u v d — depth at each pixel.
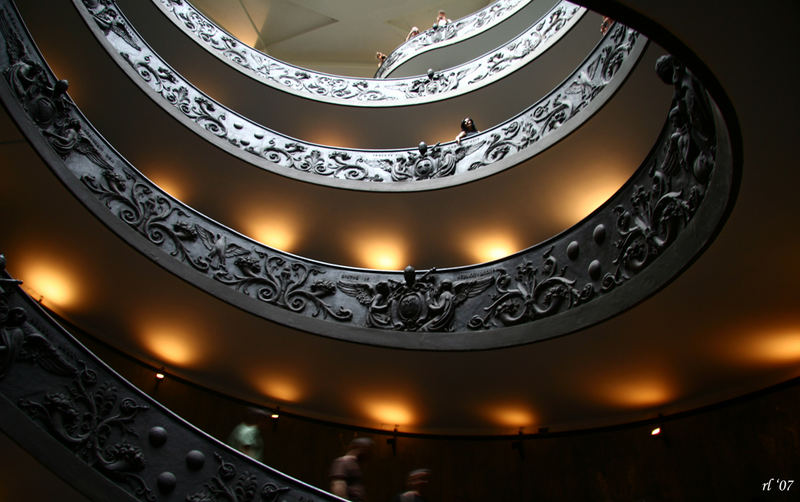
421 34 15.97
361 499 5.96
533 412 9.10
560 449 8.95
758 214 5.21
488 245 10.83
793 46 3.71
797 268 5.64
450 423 9.69
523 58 12.17
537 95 12.30
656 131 8.47
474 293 8.98
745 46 3.77
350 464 6.17
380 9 18.84
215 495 5.52
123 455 5.12
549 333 7.71
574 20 11.14
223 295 8.46
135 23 11.67
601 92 8.80
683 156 6.19
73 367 5.12
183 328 8.66
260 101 13.05
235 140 10.89
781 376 7.07
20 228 7.50
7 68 6.59
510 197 10.22
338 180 11.04
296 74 13.57
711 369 7.38
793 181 4.83
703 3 3.50
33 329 4.95
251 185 10.88
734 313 6.41
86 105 9.83
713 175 5.48
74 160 7.48
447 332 8.66
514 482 8.94
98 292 8.17
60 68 9.38
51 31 9.00
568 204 9.92
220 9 18.70
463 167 10.75
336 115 13.30
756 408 7.25
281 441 9.27
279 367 9.13
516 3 14.26
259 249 9.34
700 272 6.02
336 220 11.15
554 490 8.62
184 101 10.57
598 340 7.43
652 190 6.93
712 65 3.95
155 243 8.16
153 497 5.12
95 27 9.27
